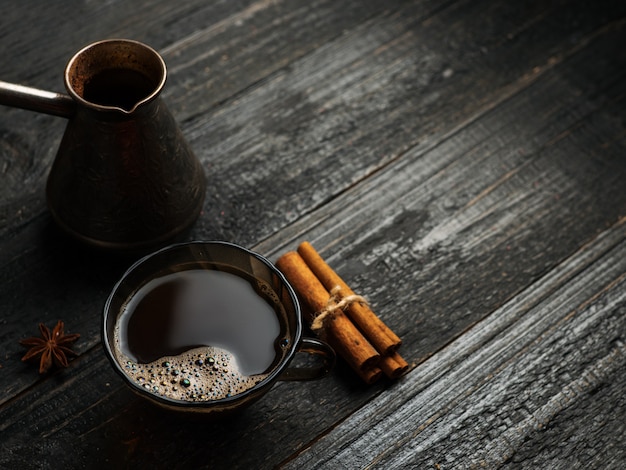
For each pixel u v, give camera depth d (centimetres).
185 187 53
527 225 59
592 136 63
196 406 45
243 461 50
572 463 51
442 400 52
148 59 50
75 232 53
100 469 49
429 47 67
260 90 64
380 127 63
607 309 56
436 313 55
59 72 63
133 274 49
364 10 68
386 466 50
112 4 66
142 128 49
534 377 53
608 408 52
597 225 59
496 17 69
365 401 52
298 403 52
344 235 58
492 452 51
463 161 61
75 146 50
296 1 68
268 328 49
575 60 67
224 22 67
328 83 64
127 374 46
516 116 64
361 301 53
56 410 51
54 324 53
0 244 56
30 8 65
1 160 59
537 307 56
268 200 59
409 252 57
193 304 50
